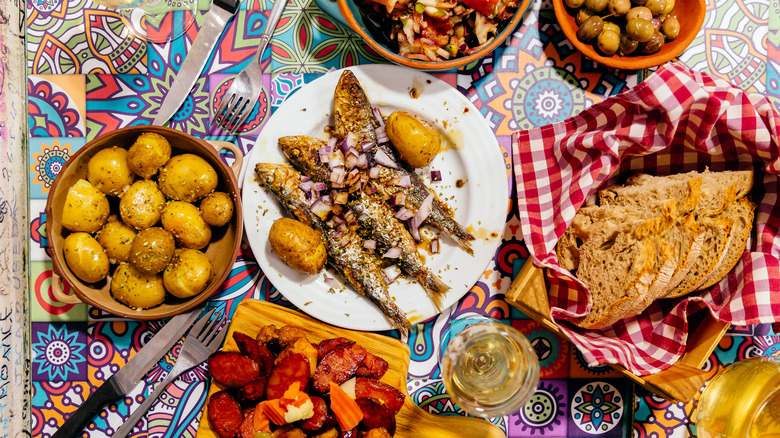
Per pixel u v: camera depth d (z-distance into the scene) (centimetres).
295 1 152
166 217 134
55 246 133
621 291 138
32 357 153
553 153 147
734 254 140
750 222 140
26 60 150
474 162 148
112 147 136
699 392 157
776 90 156
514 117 154
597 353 135
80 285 135
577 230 149
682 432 155
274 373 134
